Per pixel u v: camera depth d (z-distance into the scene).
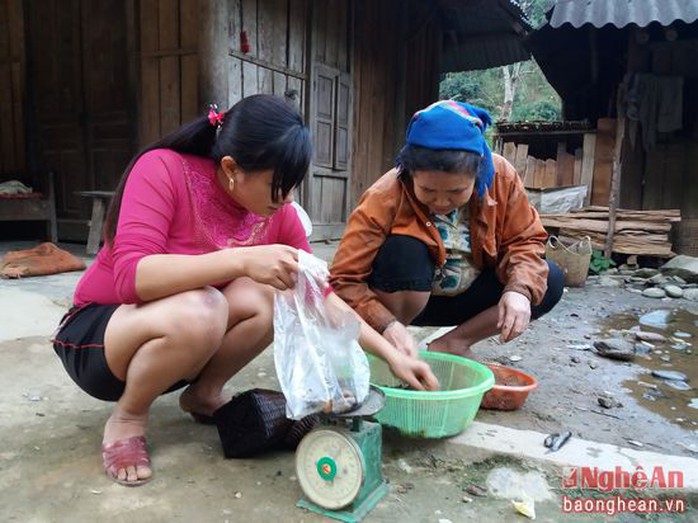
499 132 8.11
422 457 1.91
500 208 2.24
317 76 7.09
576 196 6.88
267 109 1.55
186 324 1.60
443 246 2.21
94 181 6.32
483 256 2.30
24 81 6.47
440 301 2.50
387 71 9.08
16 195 5.98
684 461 1.89
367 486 1.61
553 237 6.21
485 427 2.07
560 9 6.75
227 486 1.69
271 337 1.94
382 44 8.84
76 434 1.98
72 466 1.77
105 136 6.18
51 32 6.33
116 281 1.63
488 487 1.78
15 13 6.42
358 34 8.08
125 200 1.68
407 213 2.16
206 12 5.22
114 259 1.65
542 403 2.51
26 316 3.33
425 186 1.88
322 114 7.28
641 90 6.70
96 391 1.81
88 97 6.22
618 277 6.10
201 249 1.78
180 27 5.59
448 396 1.81
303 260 1.60
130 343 1.63
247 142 1.53
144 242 1.62
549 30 7.02
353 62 7.97
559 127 7.73
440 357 2.24
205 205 1.75
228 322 1.86
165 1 5.63
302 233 2.02
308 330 1.57
